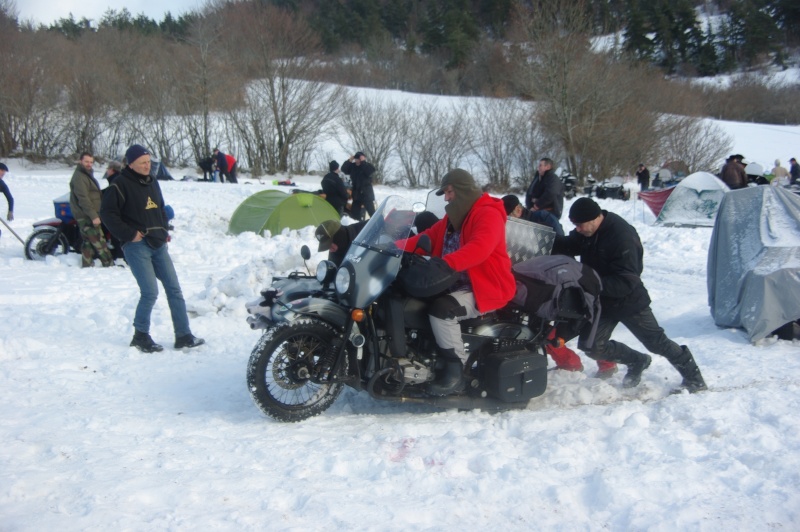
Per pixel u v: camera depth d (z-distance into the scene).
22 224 14.25
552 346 5.18
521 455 4.11
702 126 40.59
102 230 10.56
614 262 5.25
